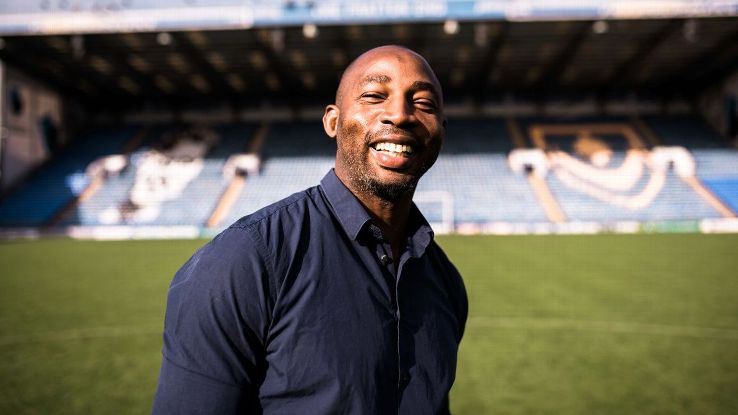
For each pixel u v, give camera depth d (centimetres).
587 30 1798
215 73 2234
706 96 2503
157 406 88
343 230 106
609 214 2016
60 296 770
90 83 2352
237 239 95
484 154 2397
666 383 393
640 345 496
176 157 2448
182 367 88
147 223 2055
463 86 2478
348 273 100
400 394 99
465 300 134
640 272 949
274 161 2412
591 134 2489
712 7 1623
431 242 122
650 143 2395
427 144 109
